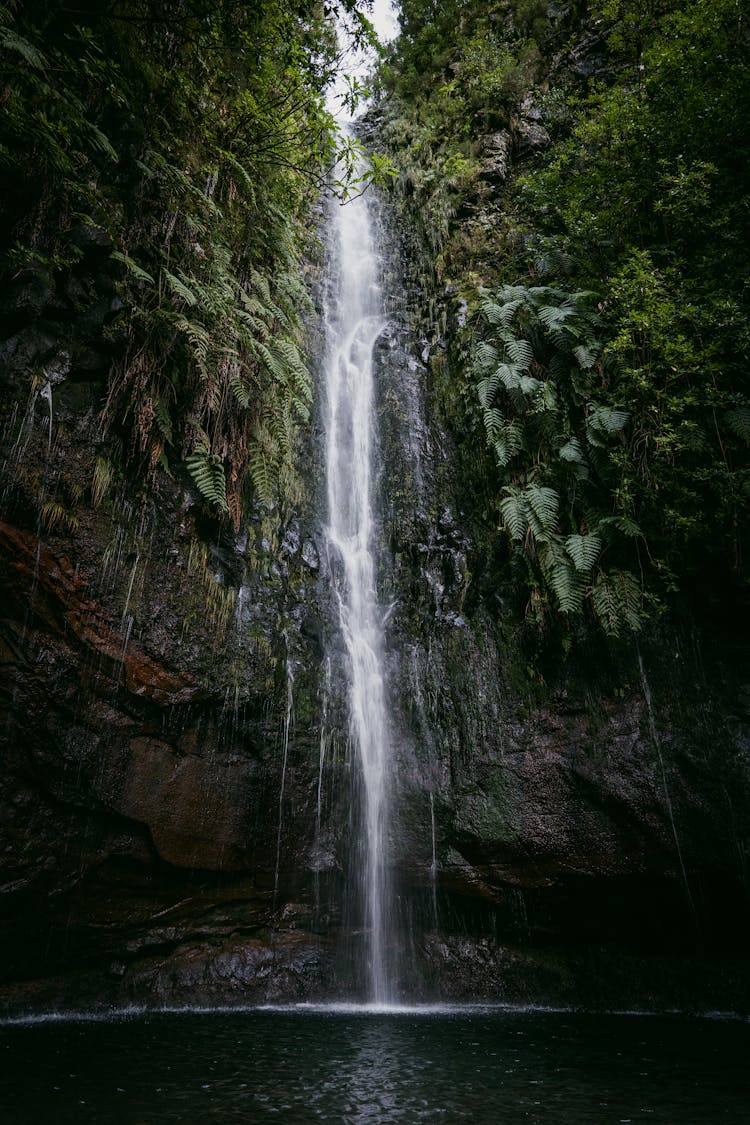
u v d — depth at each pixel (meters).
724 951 6.81
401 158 11.83
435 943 7.12
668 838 6.66
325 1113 3.04
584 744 7.11
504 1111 3.15
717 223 7.38
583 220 8.55
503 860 7.10
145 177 6.35
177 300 6.43
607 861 6.84
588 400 7.70
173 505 6.52
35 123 5.08
